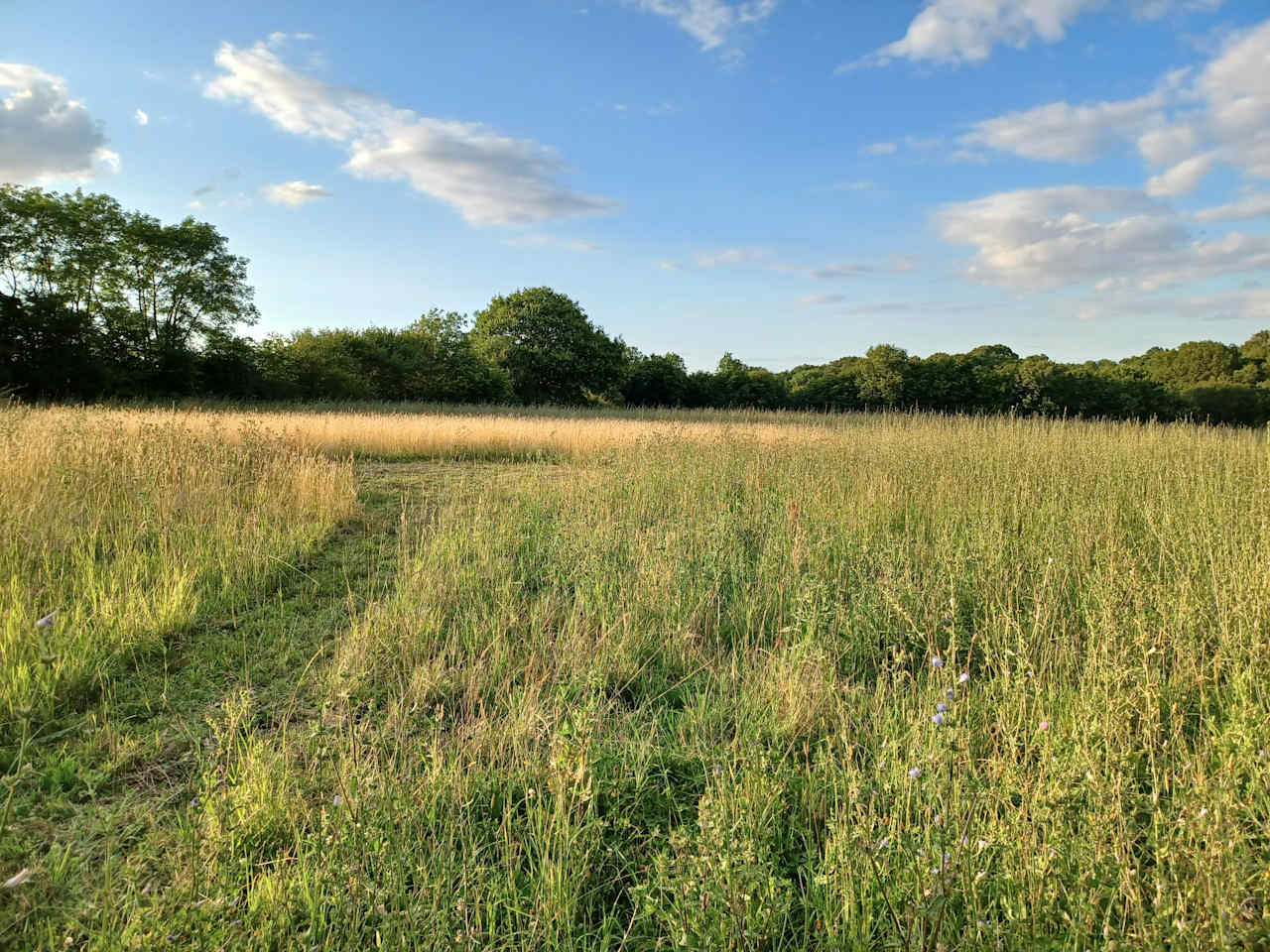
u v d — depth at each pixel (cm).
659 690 421
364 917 220
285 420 1711
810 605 479
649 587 543
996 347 8500
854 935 212
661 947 226
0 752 323
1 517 590
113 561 596
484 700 382
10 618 418
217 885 221
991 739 319
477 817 292
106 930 206
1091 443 1147
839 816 251
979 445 1122
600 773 311
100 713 370
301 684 411
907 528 702
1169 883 206
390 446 1580
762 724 356
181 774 323
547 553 682
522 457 1634
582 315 5459
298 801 279
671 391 6369
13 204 3125
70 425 991
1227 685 357
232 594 551
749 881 212
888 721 336
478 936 217
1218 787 222
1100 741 299
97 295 3406
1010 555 599
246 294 3912
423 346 4347
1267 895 192
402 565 629
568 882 245
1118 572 504
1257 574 457
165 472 791
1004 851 221
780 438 1337
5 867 250
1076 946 193
